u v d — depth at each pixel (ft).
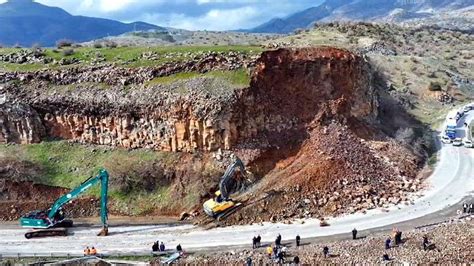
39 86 229.66
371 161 211.41
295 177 197.77
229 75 214.90
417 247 159.63
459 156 247.09
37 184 207.62
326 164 201.36
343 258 155.33
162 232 184.03
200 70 220.43
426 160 241.35
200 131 205.98
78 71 231.91
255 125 208.33
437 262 150.41
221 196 188.55
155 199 201.05
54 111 224.74
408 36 507.71
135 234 183.73
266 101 212.02
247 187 198.18
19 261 167.53
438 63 427.33
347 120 225.56
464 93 375.04
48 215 188.24
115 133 218.38
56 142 223.92
